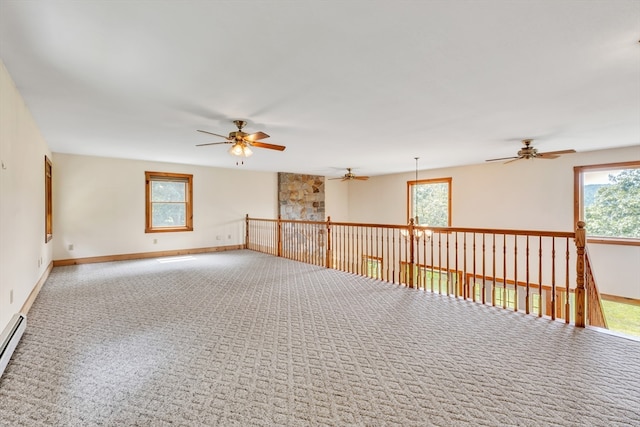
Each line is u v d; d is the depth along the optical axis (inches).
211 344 101.4
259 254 291.0
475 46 81.7
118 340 104.1
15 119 109.0
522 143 197.2
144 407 69.6
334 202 403.9
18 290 117.9
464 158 254.1
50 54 85.5
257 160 266.8
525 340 104.8
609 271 217.9
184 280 187.5
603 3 64.0
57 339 104.7
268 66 92.7
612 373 84.0
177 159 258.5
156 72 96.2
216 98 118.0
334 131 166.9
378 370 85.7
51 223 216.5
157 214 276.4
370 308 137.6
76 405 70.1
